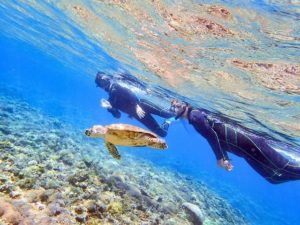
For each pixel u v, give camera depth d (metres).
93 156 13.61
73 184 8.63
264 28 8.41
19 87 41.28
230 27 9.01
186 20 9.60
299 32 8.04
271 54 9.50
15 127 13.95
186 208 10.27
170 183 14.63
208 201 14.64
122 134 2.80
